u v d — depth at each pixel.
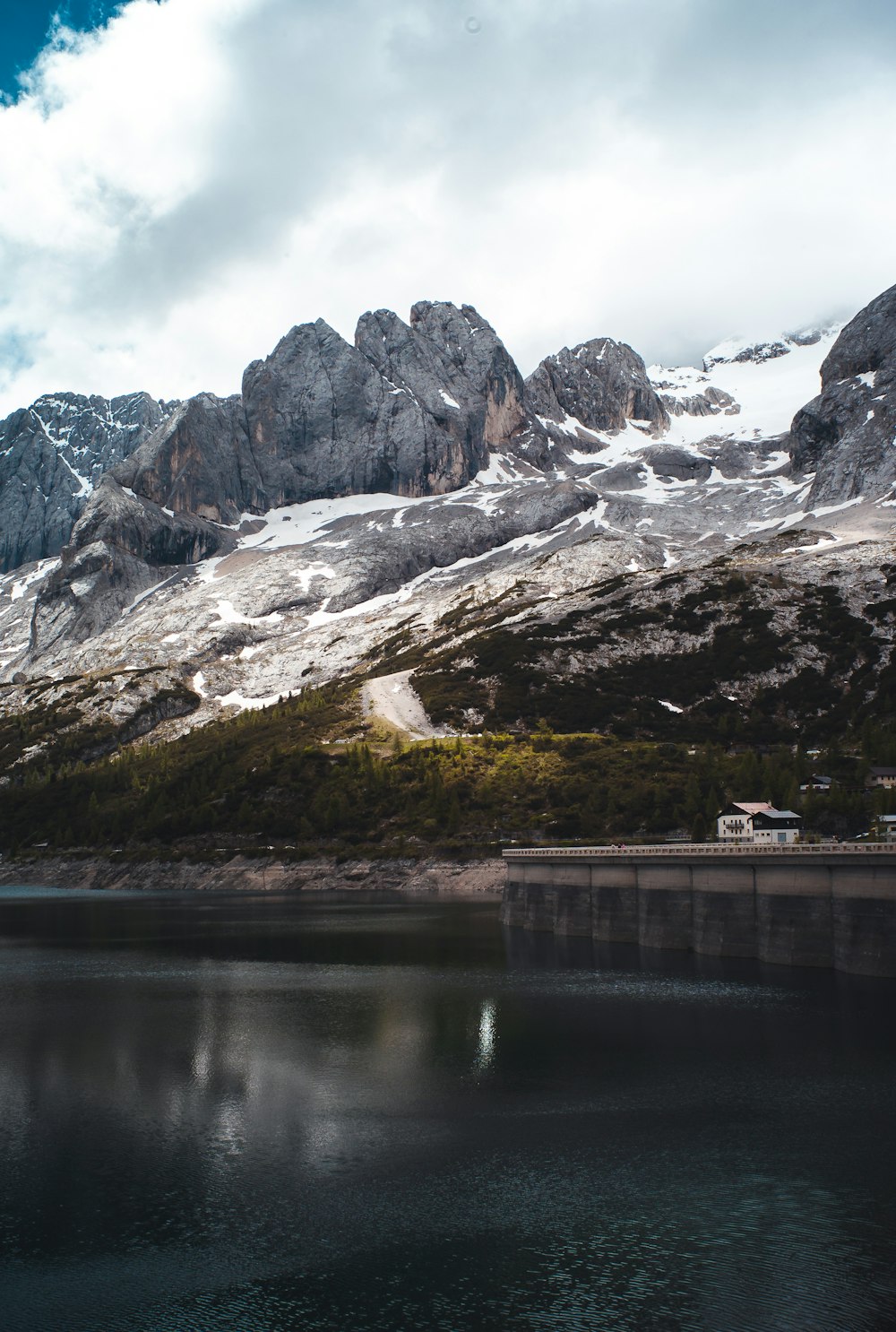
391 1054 77.25
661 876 114.69
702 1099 64.88
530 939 132.38
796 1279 43.41
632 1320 40.66
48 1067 74.81
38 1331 40.44
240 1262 45.81
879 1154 55.88
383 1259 45.88
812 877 94.12
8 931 155.00
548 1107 64.50
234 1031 85.31
